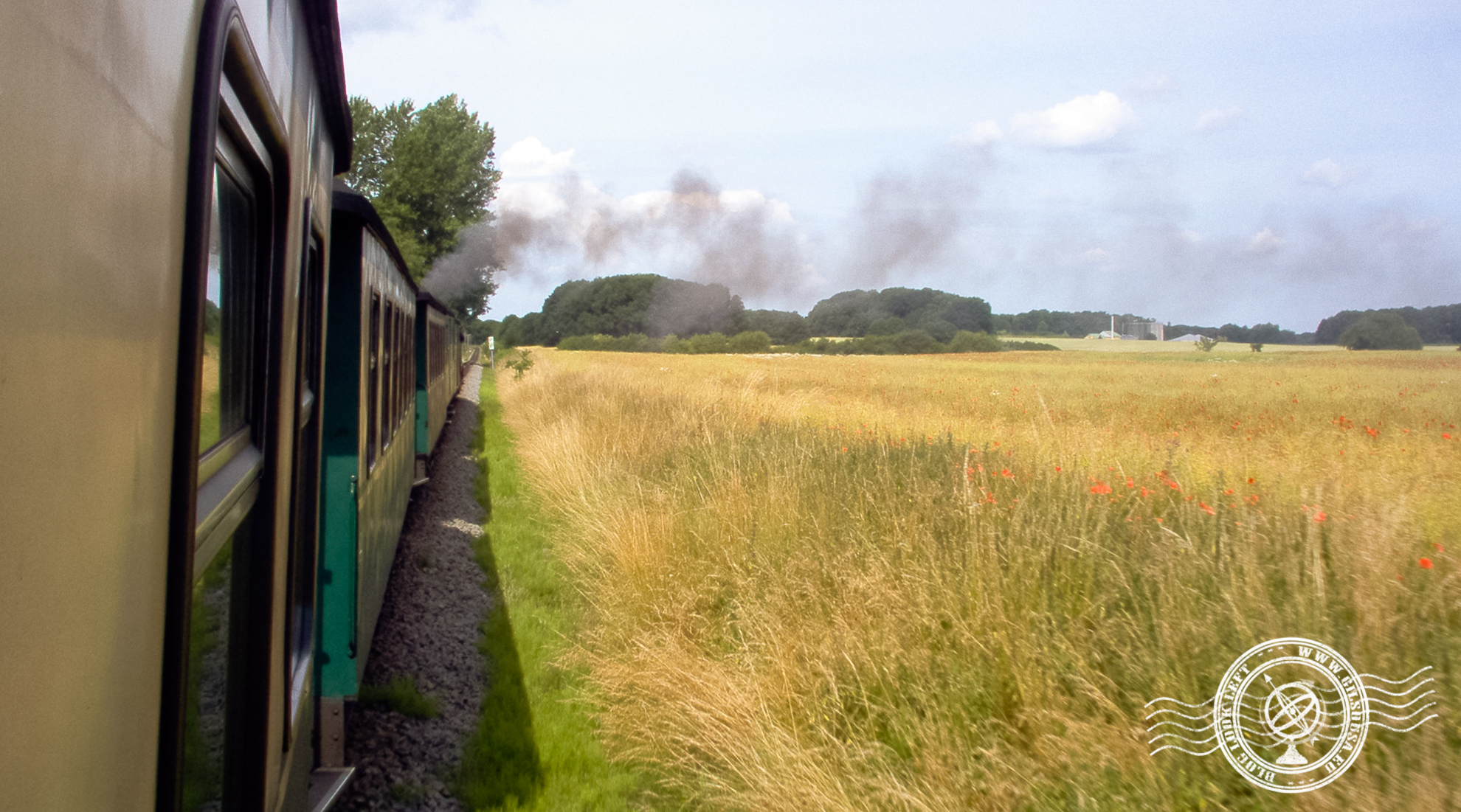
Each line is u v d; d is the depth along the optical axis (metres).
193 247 1.21
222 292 1.52
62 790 0.81
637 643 5.15
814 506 6.13
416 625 6.20
